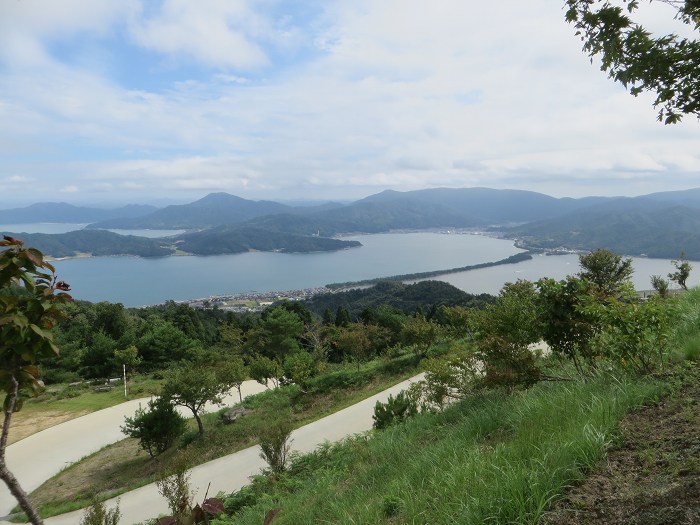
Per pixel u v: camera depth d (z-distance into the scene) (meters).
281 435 9.88
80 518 10.78
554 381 5.52
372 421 14.62
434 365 9.17
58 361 35.56
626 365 4.40
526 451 3.22
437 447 4.77
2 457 1.70
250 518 6.18
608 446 2.94
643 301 4.64
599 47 2.92
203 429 18.17
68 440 19.84
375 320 43.22
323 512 4.72
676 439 2.79
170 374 19.30
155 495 12.39
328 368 27.59
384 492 4.25
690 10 2.78
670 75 2.68
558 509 2.43
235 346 42.78
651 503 2.21
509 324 5.96
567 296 5.25
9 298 1.79
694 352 4.58
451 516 2.79
